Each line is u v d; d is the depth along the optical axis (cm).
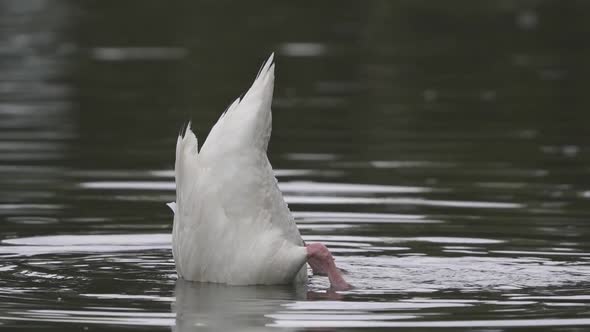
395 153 1655
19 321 822
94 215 1244
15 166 1551
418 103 2181
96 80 2495
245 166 952
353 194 1364
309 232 1167
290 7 3909
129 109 2111
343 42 3147
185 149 976
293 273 948
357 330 797
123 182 1441
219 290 932
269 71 969
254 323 820
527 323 811
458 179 1460
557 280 959
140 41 3161
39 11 3744
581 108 2120
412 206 1296
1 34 3231
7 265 1020
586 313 839
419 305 870
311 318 831
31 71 2608
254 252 945
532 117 2020
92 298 897
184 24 3500
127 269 1013
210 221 952
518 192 1376
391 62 2786
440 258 1049
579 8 3897
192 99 2239
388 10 3894
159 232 1168
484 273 987
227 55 2881
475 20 3666
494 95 2289
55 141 1766
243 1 4022
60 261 1039
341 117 2009
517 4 4028
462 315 834
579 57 2877
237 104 983
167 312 852
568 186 1412
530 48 3059
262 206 954
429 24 3572
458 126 1919
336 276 937
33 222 1206
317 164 1564
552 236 1140
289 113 2056
